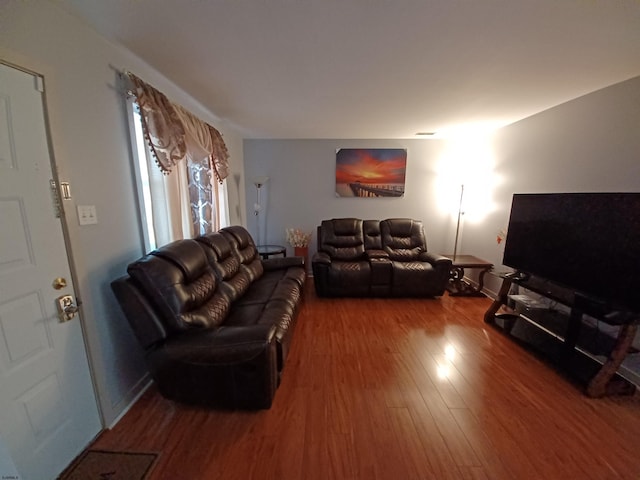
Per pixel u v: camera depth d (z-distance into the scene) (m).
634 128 1.92
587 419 1.59
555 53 1.63
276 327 1.77
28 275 1.14
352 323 2.85
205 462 1.33
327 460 1.33
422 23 1.35
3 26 1.05
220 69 1.89
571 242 2.03
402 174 4.32
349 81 2.07
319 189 4.41
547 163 2.68
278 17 1.32
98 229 1.51
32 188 1.16
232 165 3.80
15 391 1.09
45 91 1.20
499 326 2.67
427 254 3.72
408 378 1.96
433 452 1.38
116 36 1.51
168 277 1.62
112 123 1.62
